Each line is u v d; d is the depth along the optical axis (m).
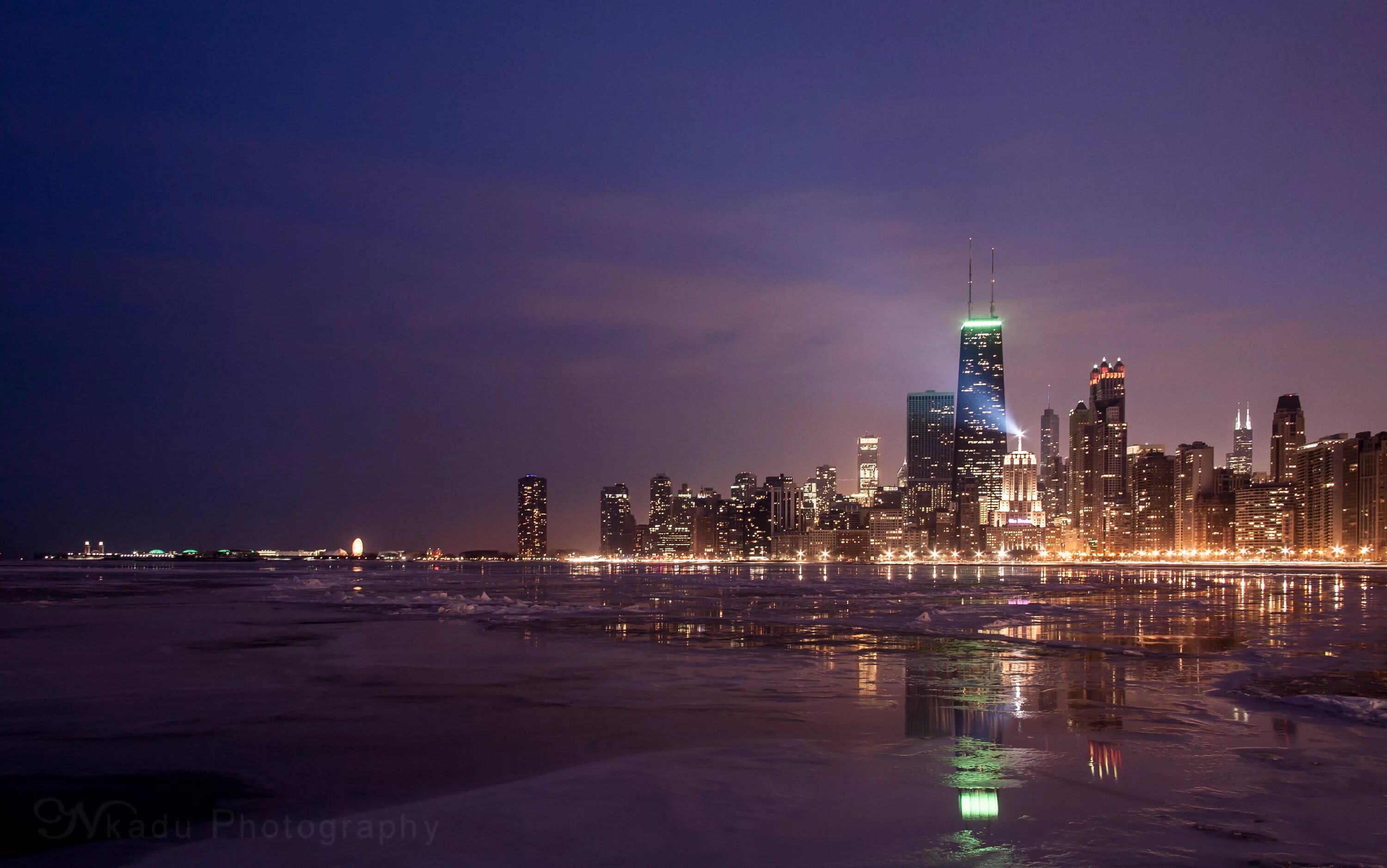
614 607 68.44
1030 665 33.94
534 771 17.62
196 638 43.00
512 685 28.47
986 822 14.36
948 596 94.62
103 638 42.66
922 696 26.67
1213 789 16.30
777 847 13.20
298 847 13.34
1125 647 40.62
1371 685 29.11
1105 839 13.54
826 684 29.06
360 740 20.48
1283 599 96.38
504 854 12.93
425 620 54.19
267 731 21.47
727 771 17.56
